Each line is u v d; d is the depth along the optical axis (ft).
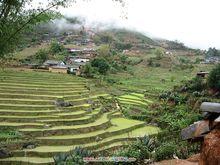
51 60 282.77
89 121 119.75
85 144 98.94
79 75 240.12
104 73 268.62
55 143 95.91
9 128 100.01
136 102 181.68
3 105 116.57
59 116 115.96
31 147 90.07
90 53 378.12
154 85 251.19
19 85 146.30
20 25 44.68
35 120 109.09
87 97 157.17
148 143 65.57
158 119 137.90
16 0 41.22
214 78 137.80
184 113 129.08
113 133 115.65
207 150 14.08
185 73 344.28
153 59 405.59
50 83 163.84
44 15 45.78
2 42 43.70
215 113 14.46
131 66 365.20
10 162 79.10
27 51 339.16
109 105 163.53
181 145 55.42
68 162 58.39
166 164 42.60
